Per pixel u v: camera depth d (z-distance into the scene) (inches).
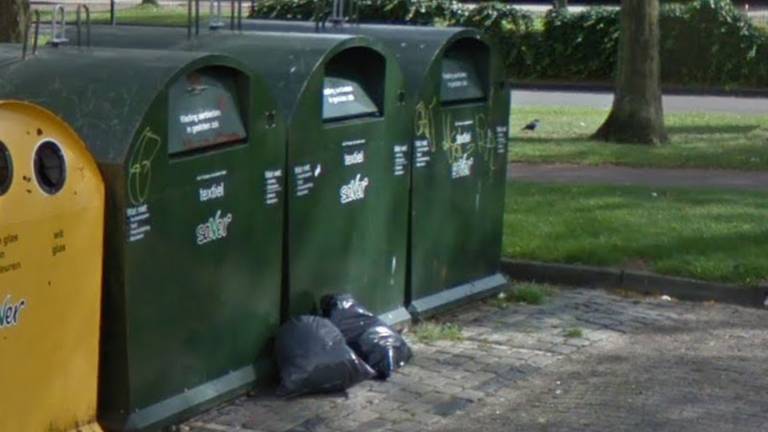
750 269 382.9
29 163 218.1
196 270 260.2
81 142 230.2
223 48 311.1
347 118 310.0
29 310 218.8
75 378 232.7
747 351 326.0
